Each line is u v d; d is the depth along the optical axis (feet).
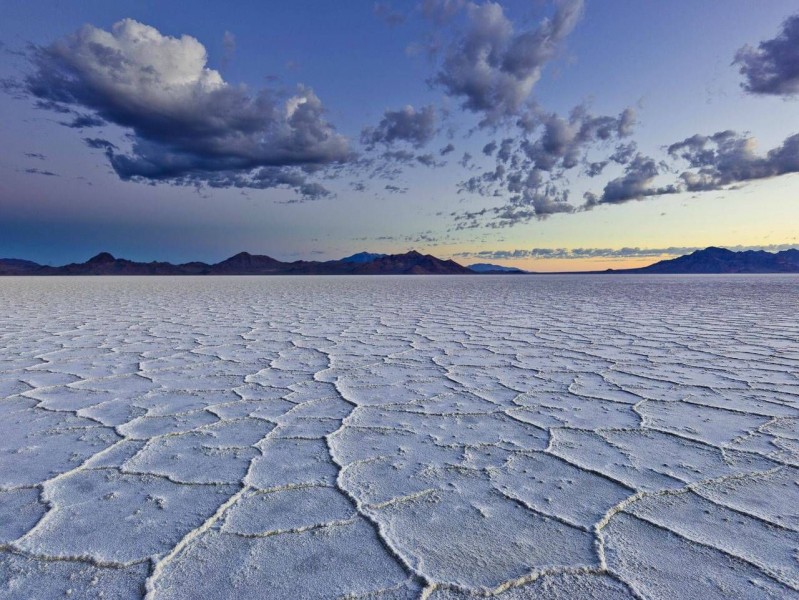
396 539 3.83
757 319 20.48
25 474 5.01
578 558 3.56
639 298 35.47
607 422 6.80
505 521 4.10
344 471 5.13
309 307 28.07
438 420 6.91
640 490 4.66
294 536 3.87
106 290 51.01
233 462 5.37
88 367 10.69
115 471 5.11
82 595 3.16
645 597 3.12
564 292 45.27
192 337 15.49
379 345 13.89
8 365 10.90
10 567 3.45
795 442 5.95
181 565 3.48
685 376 9.76
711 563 3.49
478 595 3.15
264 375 9.89
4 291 47.67
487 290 50.65
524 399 8.04
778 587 3.22
